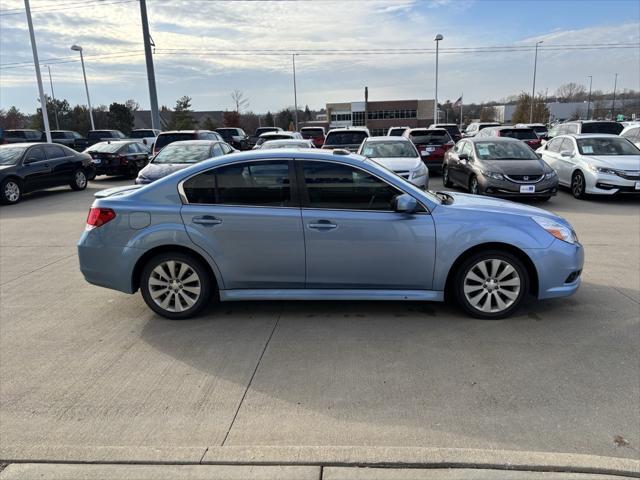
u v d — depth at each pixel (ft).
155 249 14.66
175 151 39.50
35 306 16.49
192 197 14.42
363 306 15.74
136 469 8.19
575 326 13.98
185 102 190.08
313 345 13.07
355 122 305.73
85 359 12.53
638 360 12.00
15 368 12.12
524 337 13.33
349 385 11.03
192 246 14.28
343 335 13.64
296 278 14.43
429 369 11.68
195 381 11.33
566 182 39.11
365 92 161.89
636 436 9.10
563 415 9.77
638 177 34.30
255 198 14.29
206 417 9.88
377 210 14.16
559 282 14.29
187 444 9.04
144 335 13.93
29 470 8.23
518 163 35.27
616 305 15.49
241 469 8.11
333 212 14.10
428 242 14.01
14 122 201.05
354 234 14.01
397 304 15.87
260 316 15.08
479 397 10.45
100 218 14.53
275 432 9.35
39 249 24.91
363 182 14.17
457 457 8.23
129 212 14.40
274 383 11.18
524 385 10.91
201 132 58.59
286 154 14.34
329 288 14.53
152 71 79.15
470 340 13.20
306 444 8.98
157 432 9.42
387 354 12.48
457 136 91.35
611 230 26.53
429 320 14.55
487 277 14.33
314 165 14.19
